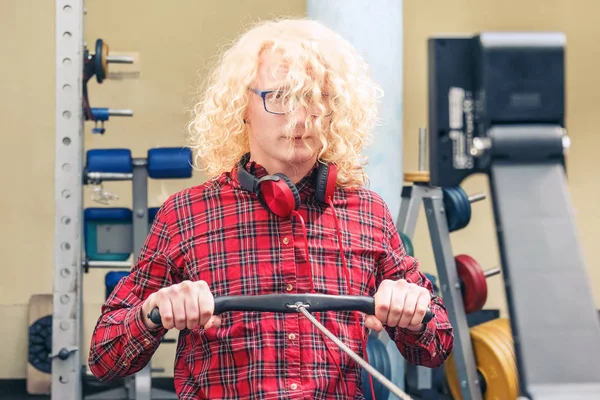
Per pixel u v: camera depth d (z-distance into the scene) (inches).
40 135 275.9
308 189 74.3
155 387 263.4
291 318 70.8
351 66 72.5
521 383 42.7
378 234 75.9
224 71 74.8
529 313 43.6
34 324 266.4
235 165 77.2
